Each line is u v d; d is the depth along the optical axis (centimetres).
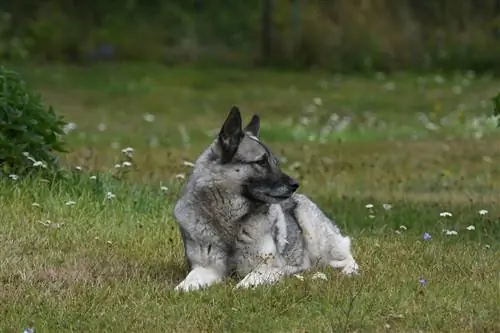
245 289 979
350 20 4062
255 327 880
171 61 4059
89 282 1024
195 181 1029
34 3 4247
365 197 1692
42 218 1279
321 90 3444
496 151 2241
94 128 2703
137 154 2153
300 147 2291
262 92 3378
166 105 3150
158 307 934
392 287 1000
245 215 1023
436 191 1792
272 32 4041
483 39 4125
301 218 1111
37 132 1417
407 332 884
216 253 1033
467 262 1134
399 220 1453
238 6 4425
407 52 4028
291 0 4094
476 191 1777
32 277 1030
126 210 1358
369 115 2856
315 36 4009
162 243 1214
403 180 1892
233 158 1012
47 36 4056
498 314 924
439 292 993
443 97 3238
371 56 3959
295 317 913
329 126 2625
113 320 891
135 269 1095
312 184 1811
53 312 912
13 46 3925
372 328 885
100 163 1889
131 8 4341
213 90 3444
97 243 1197
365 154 2225
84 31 4150
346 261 1123
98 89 3378
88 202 1365
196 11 4400
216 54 4128
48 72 3650
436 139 2466
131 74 3688
